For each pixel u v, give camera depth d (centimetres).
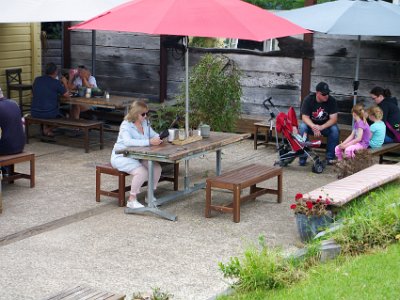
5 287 926
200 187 1252
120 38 1781
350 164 1273
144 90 1773
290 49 1614
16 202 1198
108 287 930
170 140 1190
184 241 1060
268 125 1527
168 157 1118
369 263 943
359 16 1381
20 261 991
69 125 1505
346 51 1569
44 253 1016
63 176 1337
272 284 898
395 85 1539
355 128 1380
